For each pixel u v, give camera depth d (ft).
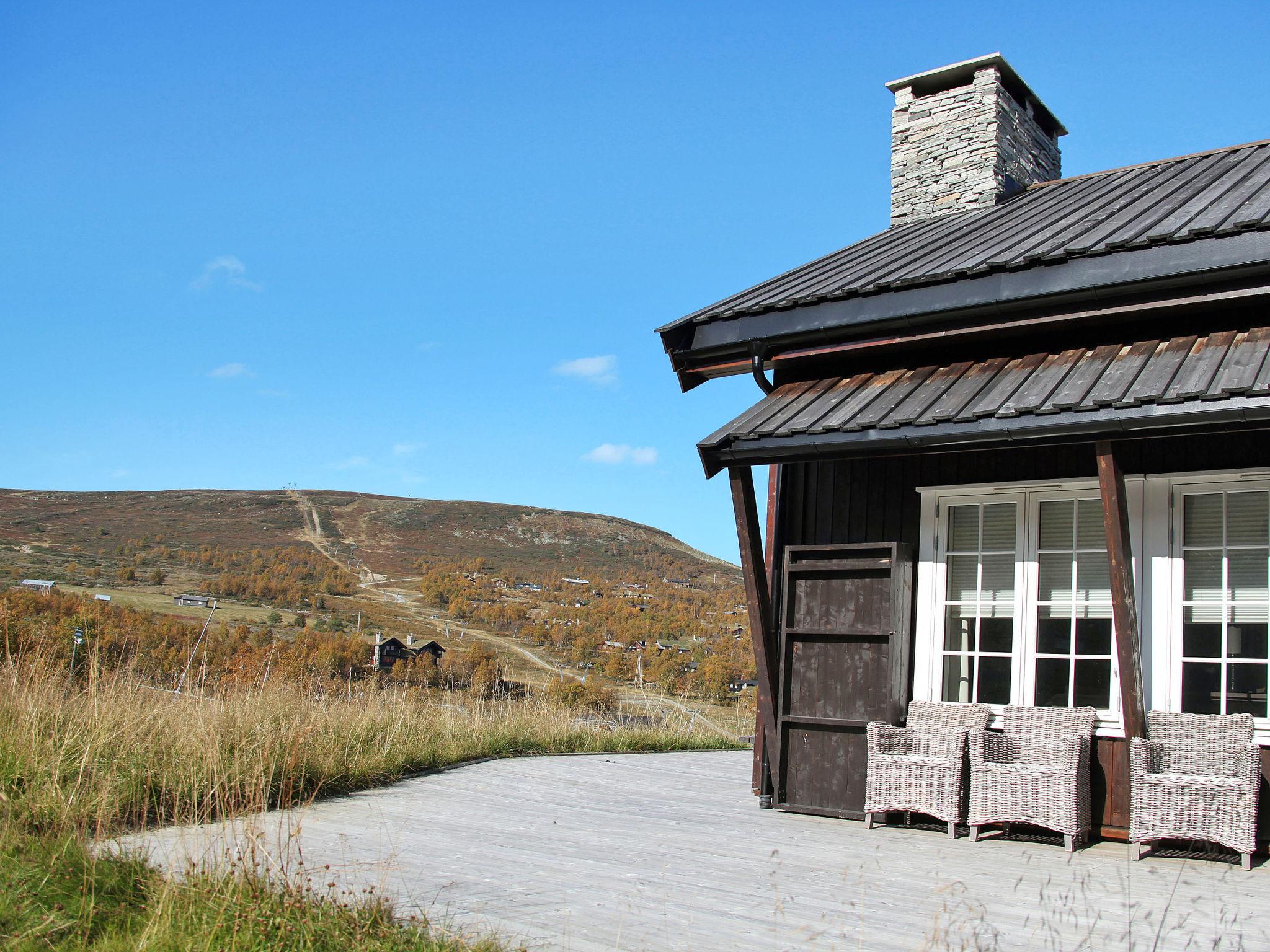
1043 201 30.45
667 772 29.94
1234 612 19.53
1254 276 18.65
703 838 19.22
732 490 23.03
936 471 23.56
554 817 21.13
